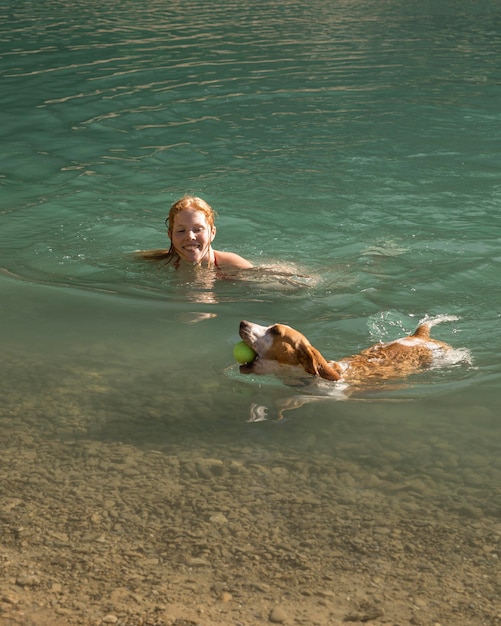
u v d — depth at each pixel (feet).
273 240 23.34
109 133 33.40
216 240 23.26
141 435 14.02
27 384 15.75
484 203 25.81
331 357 16.94
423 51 50.24
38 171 28.84
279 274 21.08
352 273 21.11
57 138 32.76
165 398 15.29
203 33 56.80
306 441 13.83
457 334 17.90
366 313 18.92
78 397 15.29
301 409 14.90
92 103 37.86
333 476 12.83
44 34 55.83
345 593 10.32
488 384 15.66
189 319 18.71
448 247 22.52
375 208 25.45
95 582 10.53
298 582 10.53
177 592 10.35
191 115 35.96
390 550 11.12
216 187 27.25
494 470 12.93
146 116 35.78
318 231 23.88
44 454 13.42
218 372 16.33
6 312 18.89
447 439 13.84
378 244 22.84
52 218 24.72
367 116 35.60
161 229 24.08
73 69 44.86
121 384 15.79
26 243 22.91
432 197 26.32
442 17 65.10
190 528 11.60
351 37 55.57
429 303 19.42
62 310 19.10
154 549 11.18
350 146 31.50
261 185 27.40
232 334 17.94
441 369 16.31
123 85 41.22
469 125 34.24
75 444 13.73
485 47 51.55
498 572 10.66
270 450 13.56
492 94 39.34
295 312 19.04
